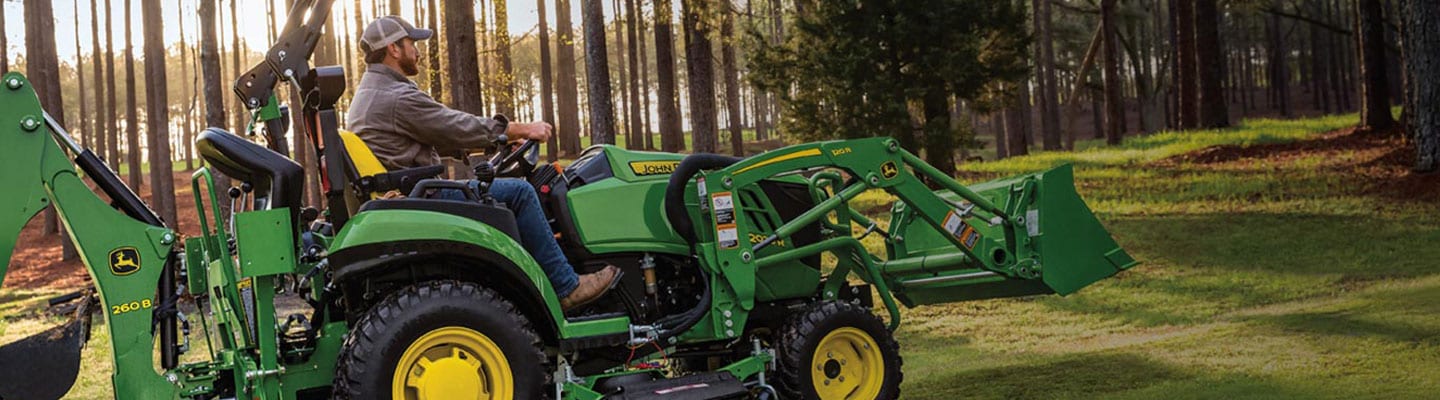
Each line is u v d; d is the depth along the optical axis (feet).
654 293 17.51
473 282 15.55
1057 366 26.68
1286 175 64.28
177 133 248.73
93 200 14.43
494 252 14.82
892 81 66.39
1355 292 36.04
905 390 25.16
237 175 15.44
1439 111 57.11
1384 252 42.45
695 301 18.37
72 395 26.63
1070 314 35.99
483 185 15.44
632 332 16.31
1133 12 165.58
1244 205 55.67
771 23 105.81
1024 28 69.21
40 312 47.57
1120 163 84.48
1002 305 38.24
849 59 65.82
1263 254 44.21
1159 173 73.77
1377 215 50.06
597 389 16.88
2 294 64.23
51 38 83.20
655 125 278.67
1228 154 80.02
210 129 14.75
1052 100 153.48
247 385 14.44
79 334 15.15
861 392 18.78
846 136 66.23
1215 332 30.04
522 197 16.06
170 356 15.01
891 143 19.02
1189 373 24.07
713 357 20.11
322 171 15.46
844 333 18.75
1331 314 30.96
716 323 17.72
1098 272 19.90
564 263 16.22
